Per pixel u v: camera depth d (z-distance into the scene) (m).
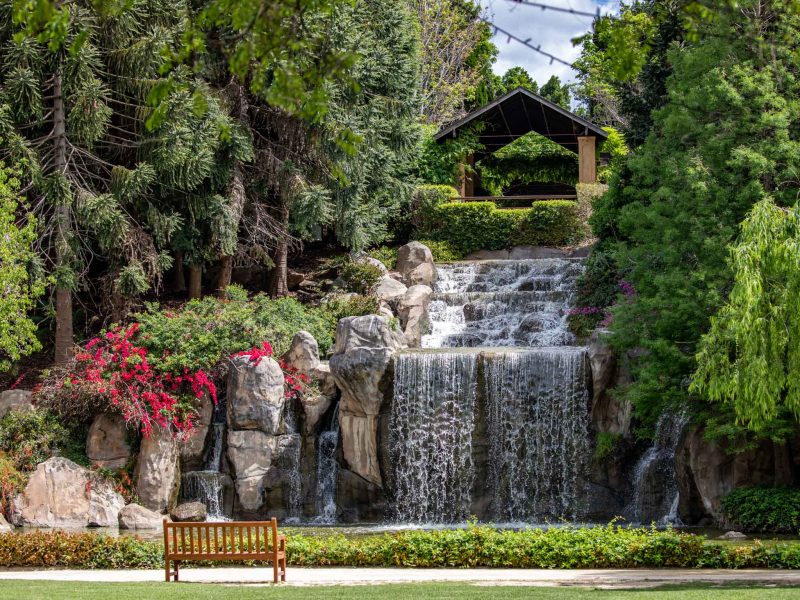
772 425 19.38
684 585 13.31
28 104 25.09
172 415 23.58
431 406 23.72
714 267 20.42
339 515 23.72
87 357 24.25
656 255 22.47
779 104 20.31
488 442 23.55
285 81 8.26
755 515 19.56
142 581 14.44
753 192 20.11
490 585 13.50
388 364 23.73
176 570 14.74
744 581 13.66
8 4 24.36
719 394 18.23
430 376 23.78
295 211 28.67
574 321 28.47
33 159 24.64
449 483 23.50
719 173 21.06
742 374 17.89
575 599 11.70
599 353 22.95
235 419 23.66
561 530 16.73
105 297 27.47
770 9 20.84
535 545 16.02
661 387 20.72
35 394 24.53
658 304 20.95
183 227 28.08
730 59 21.36
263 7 7.98
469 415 23.59
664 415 22.42
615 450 22.62
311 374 24.72
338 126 27.88
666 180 21.91
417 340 28.72
